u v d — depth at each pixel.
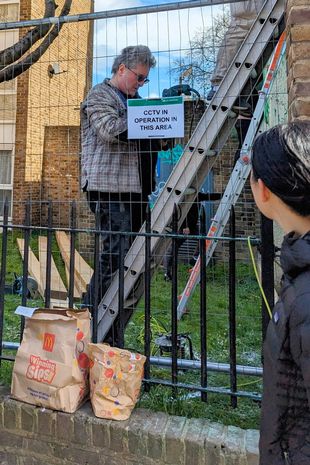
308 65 1.95
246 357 2.98
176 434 1.79
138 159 2.77
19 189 9.15
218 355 3.04
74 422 1.90
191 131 3.07
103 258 2.68
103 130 2.64
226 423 1.88
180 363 2.38
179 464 1.76
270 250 1.88
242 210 4.30
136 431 1.82
